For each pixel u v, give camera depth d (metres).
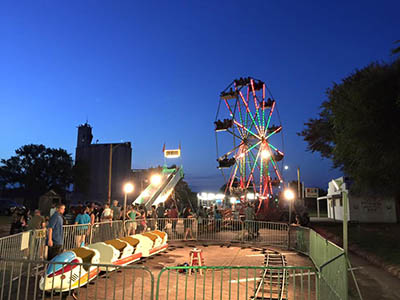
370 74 13.25
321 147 24.36
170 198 33.72
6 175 60.84
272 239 16.69
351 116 13.23
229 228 18.36
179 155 38.28
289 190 15.73
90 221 11.96
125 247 9.91
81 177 67.00
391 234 18.83
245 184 31.19
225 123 31.08
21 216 15.28
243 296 7.33
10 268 7.80
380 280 8.93
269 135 31.67
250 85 32.28
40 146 62.94
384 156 12.32
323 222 30.39
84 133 92.75
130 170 70.31
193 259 9.82
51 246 8.44
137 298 7.03
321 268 5.43
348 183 31.67
